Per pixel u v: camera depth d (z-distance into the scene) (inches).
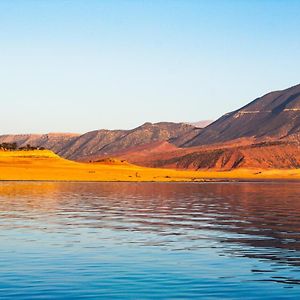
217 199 3021.7
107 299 773.3
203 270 967.6
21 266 993.5
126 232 1493.6
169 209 2305.6
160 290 824.3
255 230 1542.8
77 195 3304.6
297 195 3462.1
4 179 6092.5
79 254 1122.0
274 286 852.0
